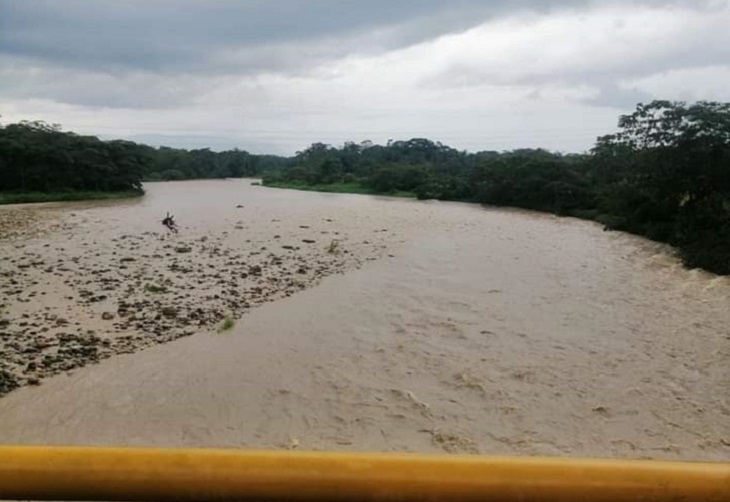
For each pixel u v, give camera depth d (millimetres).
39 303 13117
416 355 10320
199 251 21016
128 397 8438
